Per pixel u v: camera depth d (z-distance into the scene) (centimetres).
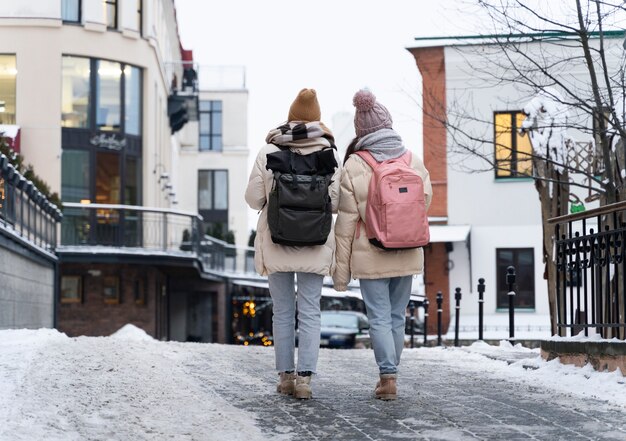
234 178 5944
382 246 724
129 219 3052
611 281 974
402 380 878
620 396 745
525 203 2564
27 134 3056
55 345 1020
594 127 1191
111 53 3172
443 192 2580
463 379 887
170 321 3781
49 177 3056
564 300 985
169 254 3030
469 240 2573
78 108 3127
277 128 745
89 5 3127
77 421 612
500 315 2553
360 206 743
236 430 598
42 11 3075
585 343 876
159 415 645
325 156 723
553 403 718
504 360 1070
